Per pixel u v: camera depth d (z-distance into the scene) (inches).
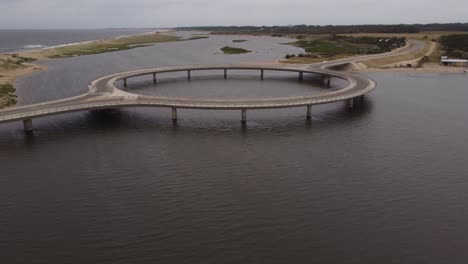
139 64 6304.1
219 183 1819.6
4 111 2576.3
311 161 2095.2
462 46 7244.1
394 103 3484.3
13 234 1413.6
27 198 1672.0
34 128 2628.0
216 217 1521.9
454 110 3243.1
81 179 1854.1
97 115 2967.5
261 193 1720.0
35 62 6264.8
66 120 2822.3
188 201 1646.2
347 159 2128.4
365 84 3725.4
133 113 3046.3
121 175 1900.8
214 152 2225.6
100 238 1385.3
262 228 1449.3
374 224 1483.8
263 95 3902.6
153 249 1322.6
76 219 1509.6
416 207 1614.2
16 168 1977.1
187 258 1277.1
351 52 7199.8
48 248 1330.0
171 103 2819.9
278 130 2655.0
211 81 4798.2
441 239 1393.9
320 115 3041.3
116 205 1614.2
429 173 1951.3
